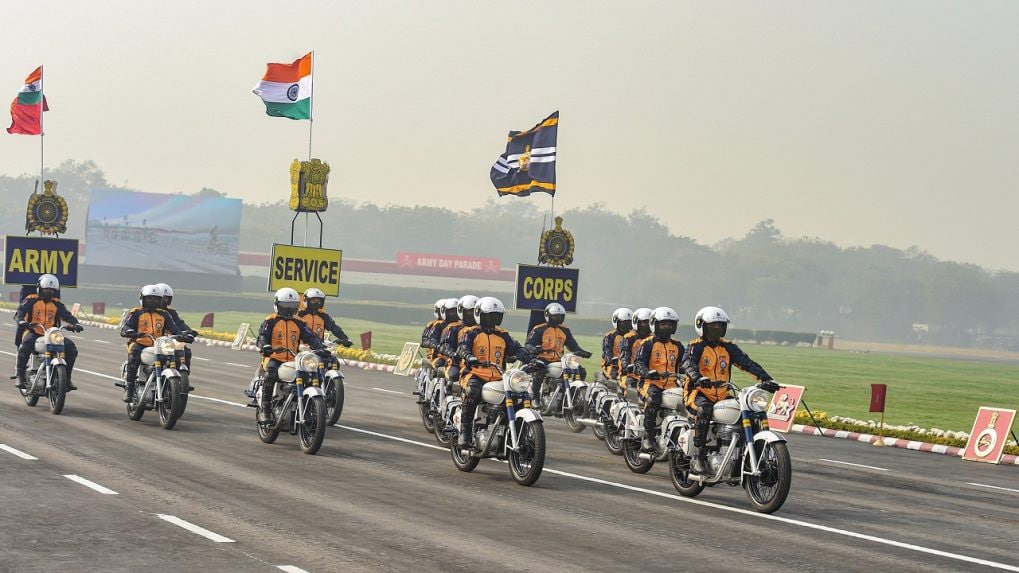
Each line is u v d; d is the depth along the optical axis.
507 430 13.74
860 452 20.02
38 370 19.34
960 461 19.61
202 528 9.89
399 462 14.98
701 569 9.14
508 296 119.44
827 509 12.75
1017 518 12.91
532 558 9.27
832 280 198.75
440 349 14.59
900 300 191.12
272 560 8.78
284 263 28.88
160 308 18.48
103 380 25.94
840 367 56.34
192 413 19.94
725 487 14.03
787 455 11.98
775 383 12.78
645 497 12.92
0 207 181.88
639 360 14.80
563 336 20.70
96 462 13.59
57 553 8.74
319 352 16.31
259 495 11.75
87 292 81.06
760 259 194.50
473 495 12.47
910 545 10.66
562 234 26.66
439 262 118.06
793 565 9.45
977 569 9.67
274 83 30.12
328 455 15.36
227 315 77.25
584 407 19.67
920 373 55.97
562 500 12.42
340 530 10.07
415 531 10.19
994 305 192.75
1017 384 51.00
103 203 87.81
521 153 27.38
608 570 8.96
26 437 15.62
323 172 29.33
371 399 25.14
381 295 111.94
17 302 72.06
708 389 13.00
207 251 90.88
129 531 9.65
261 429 16.41
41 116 31.25
